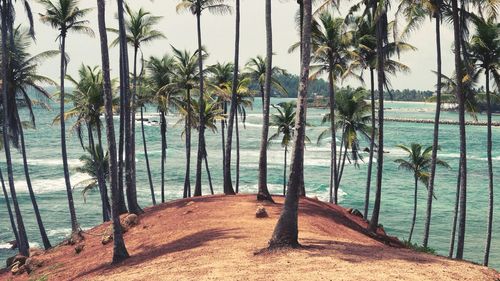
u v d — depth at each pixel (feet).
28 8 101.81
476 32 93.66
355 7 88.28
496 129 606.14
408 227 176.55
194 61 131.85
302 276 39.27
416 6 81.87
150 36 119.24
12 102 112.16
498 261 136.15
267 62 84.23
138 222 84.99
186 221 73.72
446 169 306.55
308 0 48.98
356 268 41.42
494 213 196.03
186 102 143.33
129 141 92.94
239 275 40.91
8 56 108.58
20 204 202.59
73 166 292.81
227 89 151.84
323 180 264.52
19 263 84.89
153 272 47.29
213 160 322.34
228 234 59.47
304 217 72.74
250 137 464.24
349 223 83.92
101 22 59.47
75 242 88.53
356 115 147.33
